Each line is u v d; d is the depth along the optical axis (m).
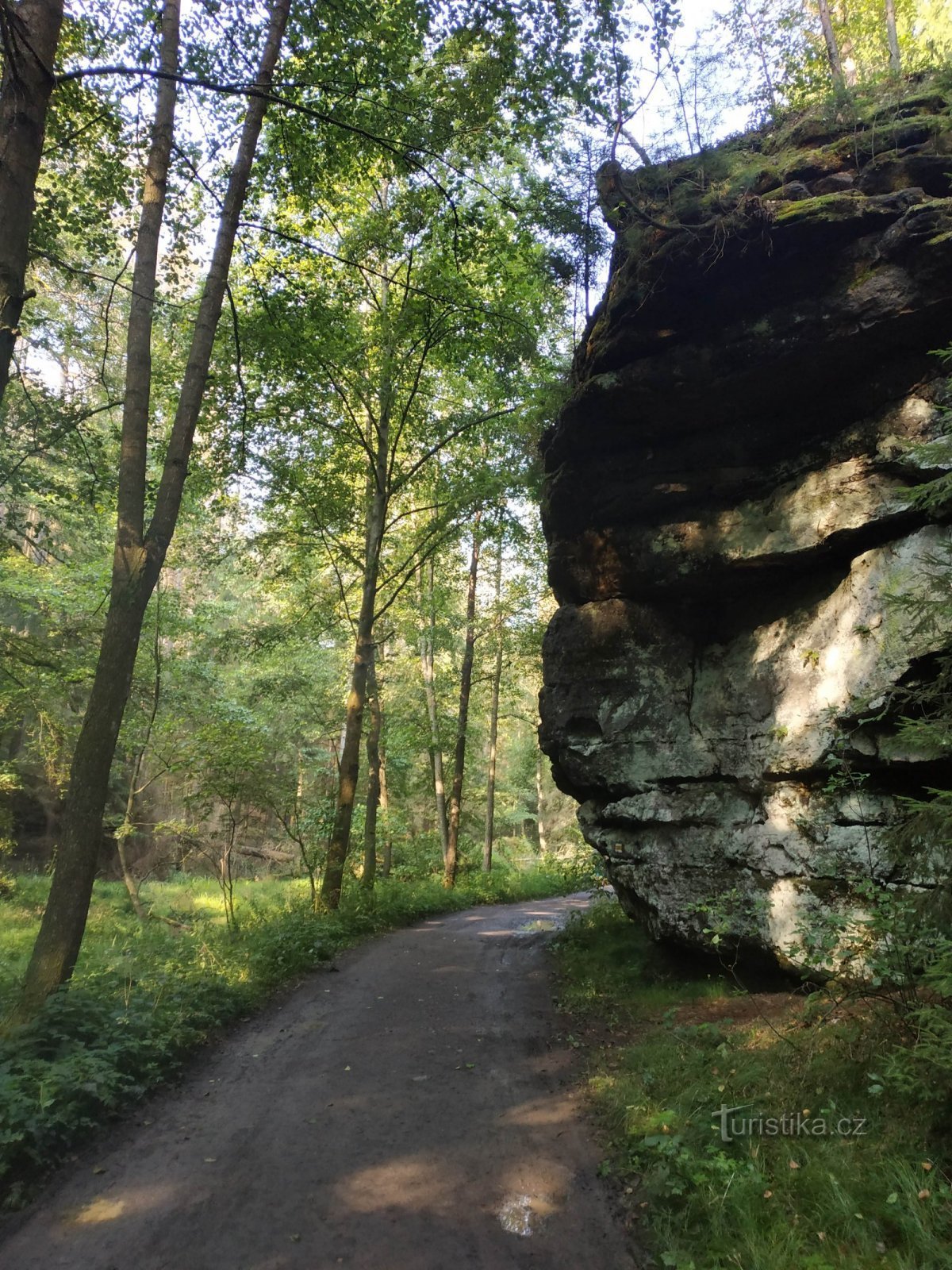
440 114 9.91
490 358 14.29
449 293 13.55
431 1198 4.03
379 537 15.44
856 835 6.29
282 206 12.12
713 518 7.95
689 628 8.65
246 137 8.97
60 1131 4.55
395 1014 7.88
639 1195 3.99
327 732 23.22
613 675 8.98
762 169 7.00
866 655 6.40
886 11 10.90
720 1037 6.01
